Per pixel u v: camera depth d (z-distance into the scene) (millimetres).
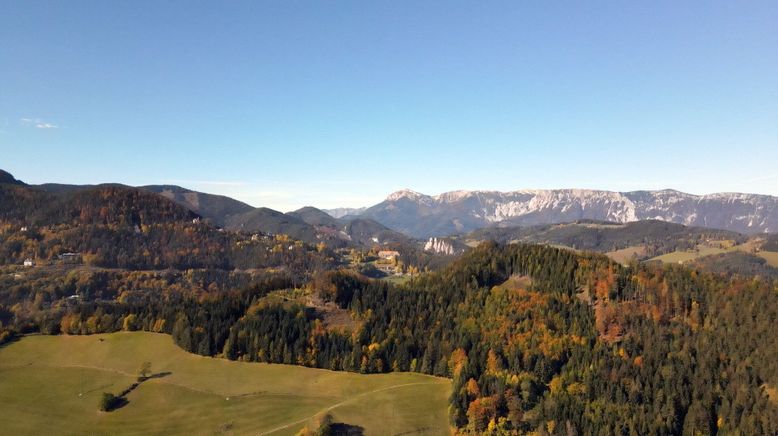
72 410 194625
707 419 176750
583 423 174125
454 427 177125
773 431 169625
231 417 186750
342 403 189125
